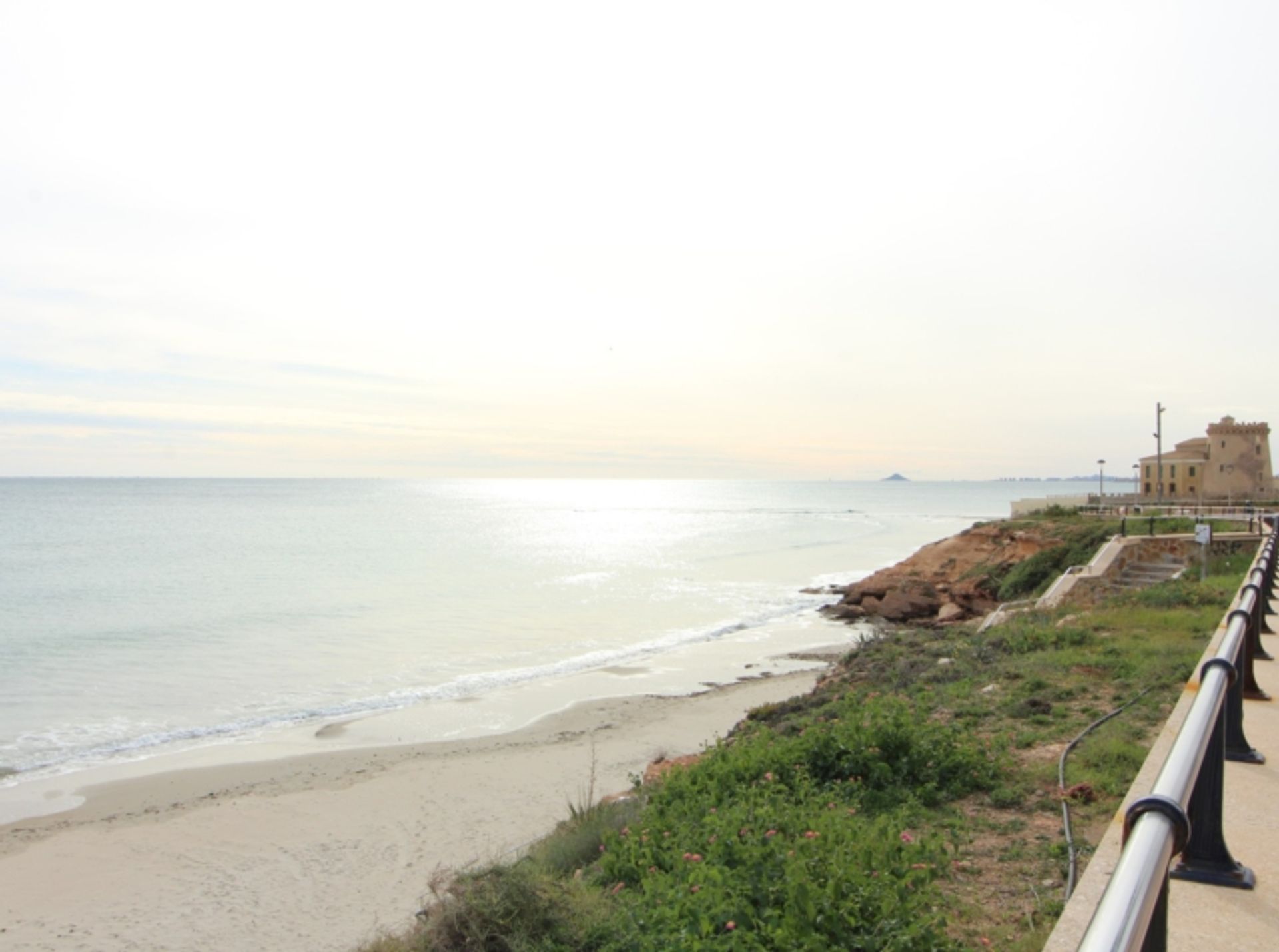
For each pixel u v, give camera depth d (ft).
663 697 86.28
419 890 44.60
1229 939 10.04
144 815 56.75
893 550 279.08
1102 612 55.31
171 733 75.97
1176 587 61.36
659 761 43.27
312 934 40.73
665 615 144.87
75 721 80.07
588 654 111.04
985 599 131.64
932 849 19.26
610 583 190.08
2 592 167.53
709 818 22.45
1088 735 28.55
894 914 15.90
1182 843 6.81
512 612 148.25
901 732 26.78
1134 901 5.39
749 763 27.84
